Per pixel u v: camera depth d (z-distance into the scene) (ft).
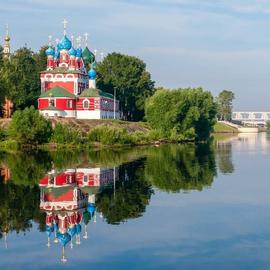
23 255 130.31
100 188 229.25
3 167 308.81
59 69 602.03
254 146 526.57
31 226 159.84
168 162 338.75
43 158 367.04
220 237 143.23
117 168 303.07
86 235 147.84
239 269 116.98
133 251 131.54
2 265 122.62
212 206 186.09
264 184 237.04
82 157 375.25
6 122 513.45
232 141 648.79
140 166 313.53
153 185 236.43
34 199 204.23
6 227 158.71
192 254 128.26
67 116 568.82
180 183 242.37
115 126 551.18
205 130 638.53
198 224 158.30
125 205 189.67
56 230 154.30
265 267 118.01
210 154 407.44
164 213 174.91
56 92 568.00
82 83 613.93
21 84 604.08
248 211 176.65
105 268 119.03
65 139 464.65
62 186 235.61
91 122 550.36
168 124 570.46
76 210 182.50
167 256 126.93
